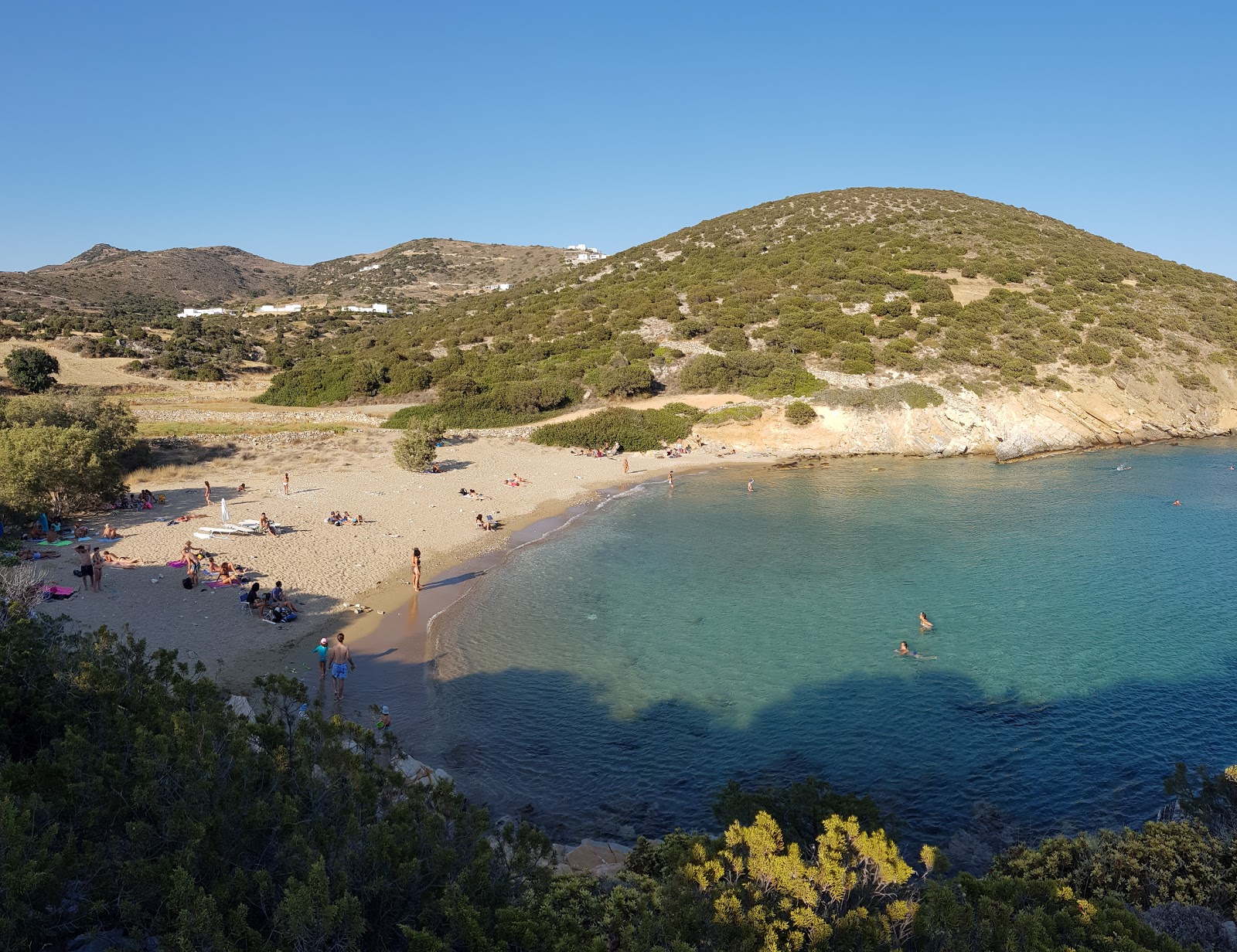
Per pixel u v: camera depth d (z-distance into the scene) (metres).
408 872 8.07
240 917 7.02
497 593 28.98
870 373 69.31
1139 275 97.06
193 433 57.06
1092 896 10.45
